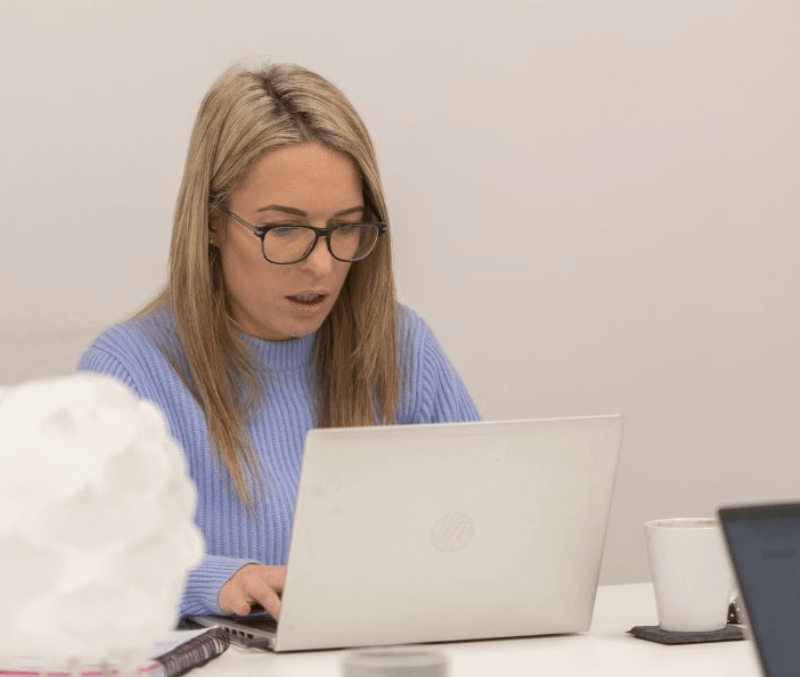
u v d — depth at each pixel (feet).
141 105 9.61
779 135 11.36
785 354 11.44
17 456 3.13
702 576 5.09
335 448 4.62
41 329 9.45
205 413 6.60
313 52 10.03
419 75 10.30
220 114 6.68
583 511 5.08
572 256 10.79
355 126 6.72
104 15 9.50
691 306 11.16
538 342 10.71
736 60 11.21
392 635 4.96
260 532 6.54
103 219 9.55
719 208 11.21
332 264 6.59
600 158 10.84
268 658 4.81
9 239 9.37
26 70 9.36
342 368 6.97
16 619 3.13
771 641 3.50
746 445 11.37
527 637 5.23
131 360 6.60
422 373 7.27
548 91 10.66
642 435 11.05
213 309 6.78
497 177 10.53
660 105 11.00
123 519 3.15
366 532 4.76
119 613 3.16
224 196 6.63
